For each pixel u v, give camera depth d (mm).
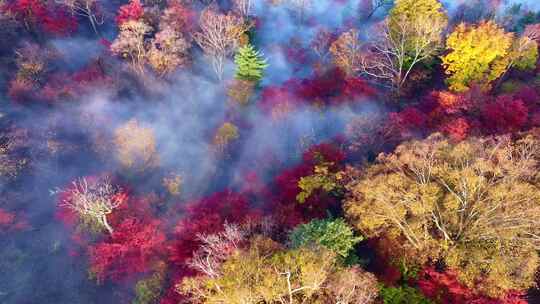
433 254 29594
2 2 57938
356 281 25062
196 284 26734
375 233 31375
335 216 36438
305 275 24062
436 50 54438
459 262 28047
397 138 42312
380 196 29719
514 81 50188
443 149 32406
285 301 25172
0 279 35500
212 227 34094
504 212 27609
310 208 36250
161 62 56031
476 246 28500
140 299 32219
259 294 24609
